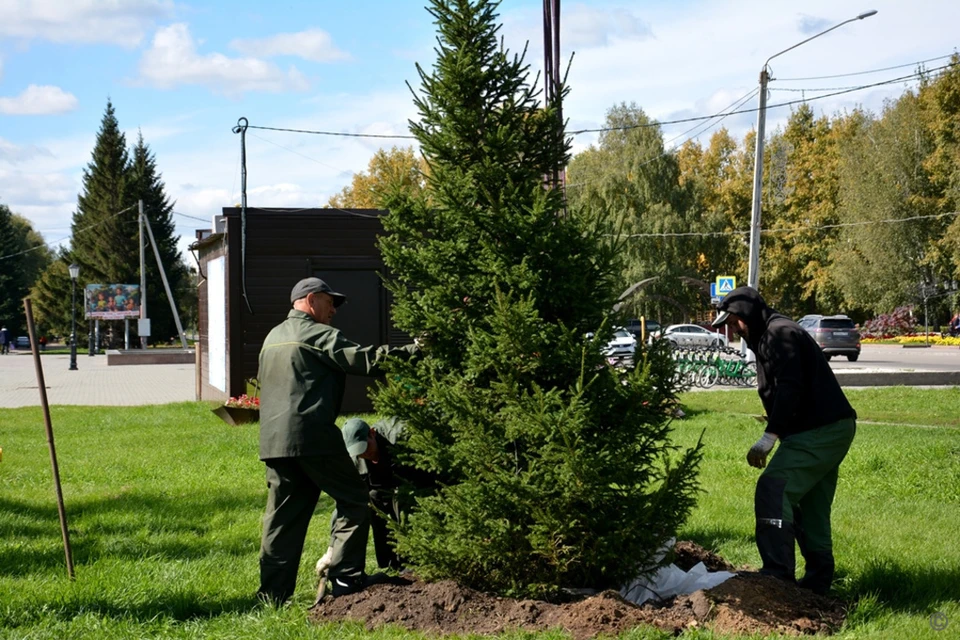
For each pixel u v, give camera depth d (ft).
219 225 68.39
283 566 17.97
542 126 19.01
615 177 184.75
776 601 15.94
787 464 17.34
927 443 41.34
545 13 22.33
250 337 59.77
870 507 27.71
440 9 18.85
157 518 27.14
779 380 17.25
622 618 15.39
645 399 16.75
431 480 19.34
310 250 59.98
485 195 18.06
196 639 15.66
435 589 16.90
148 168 245.45
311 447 17.24
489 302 17.31
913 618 16.01
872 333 196.44
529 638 14.98
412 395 18.12
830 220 216.74
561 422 15.93
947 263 184.55
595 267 17.90
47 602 17.93
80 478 34.88
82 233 244.42
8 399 81.66
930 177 183.83
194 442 45.01
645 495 17.03
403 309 18.40
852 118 215.72
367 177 181.16
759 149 87.56
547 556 16.60
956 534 23.70
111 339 243.19
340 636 15.43
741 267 231.09
